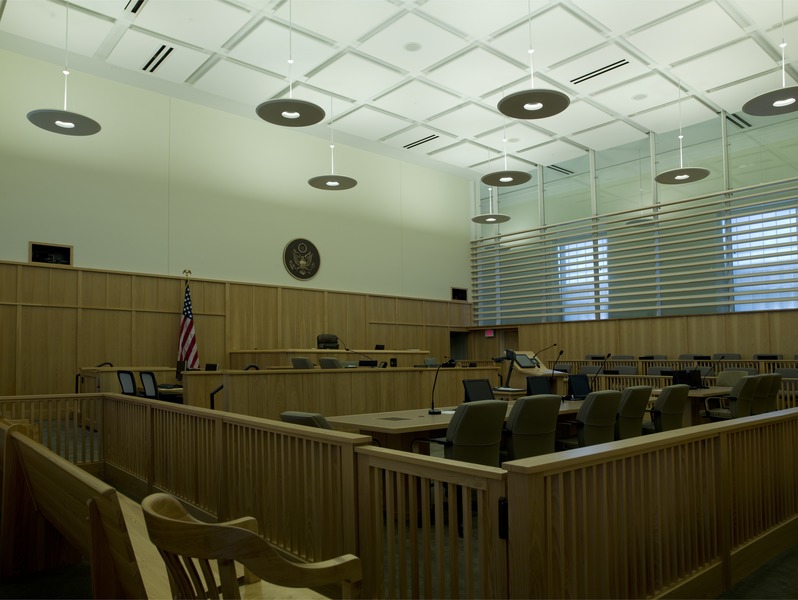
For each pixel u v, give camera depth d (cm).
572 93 1080
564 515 200
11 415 545
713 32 880
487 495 198
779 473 350
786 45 914
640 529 238
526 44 912
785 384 894
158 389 674
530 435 382
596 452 215
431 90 1062
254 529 199
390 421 425
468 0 801
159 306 1046
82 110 982
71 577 308
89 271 972
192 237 1099
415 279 1490
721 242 1179
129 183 1029
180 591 150
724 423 303
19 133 918
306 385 529
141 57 935
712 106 1148
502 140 1320
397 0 799
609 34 888
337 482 262
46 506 270
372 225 1405
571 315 1408
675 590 251
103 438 577
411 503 225
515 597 186
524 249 1516
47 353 921
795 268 1078
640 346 1259
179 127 1102
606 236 1350
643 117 1194
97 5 793
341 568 161
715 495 288
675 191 1258
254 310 1167
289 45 901
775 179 1119
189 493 409
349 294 1336
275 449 310
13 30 852
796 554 336
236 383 483
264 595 206
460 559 334
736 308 1152
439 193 1571
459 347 1628
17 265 901
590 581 209
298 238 1258
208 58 942
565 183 1459
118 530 158
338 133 1284
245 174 1186
